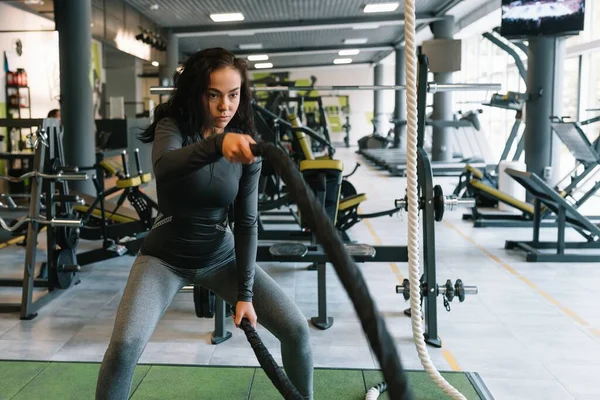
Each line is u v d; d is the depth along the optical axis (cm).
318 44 1928
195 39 1728
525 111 816
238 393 292
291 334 204
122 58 1386
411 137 207
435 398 289
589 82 1050
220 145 137
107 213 582
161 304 189
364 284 90
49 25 1096
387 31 1644
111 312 416
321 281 383
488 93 1536
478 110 1038
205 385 300
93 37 997
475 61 1684
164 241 191
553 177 827
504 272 521
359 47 1927
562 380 310
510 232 699
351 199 596
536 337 370
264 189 770
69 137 775
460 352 346
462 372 315
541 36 748
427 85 382
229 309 402
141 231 550
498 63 1478
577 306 429
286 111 1079
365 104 2734
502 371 321
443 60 1009
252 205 199
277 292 205
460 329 384
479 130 1071
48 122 425
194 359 334
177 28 1447
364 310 86
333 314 411
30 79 999
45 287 476
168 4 1177
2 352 342
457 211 855
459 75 1833
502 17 759
